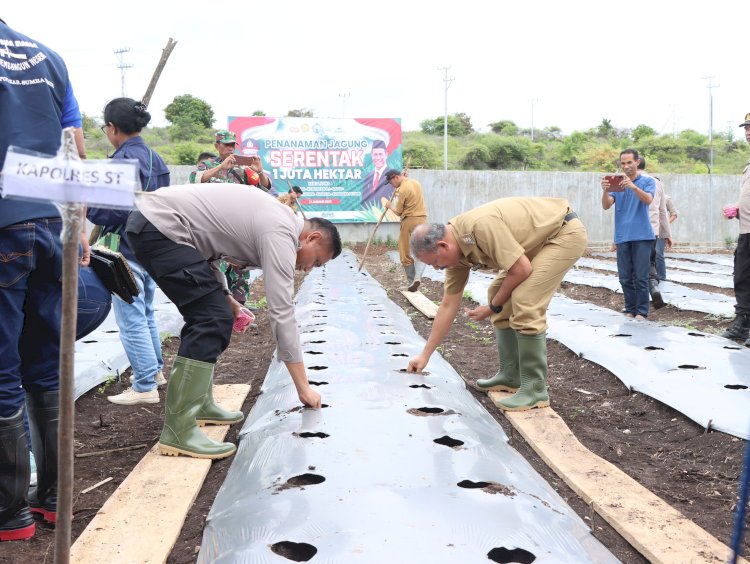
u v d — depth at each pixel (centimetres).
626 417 443
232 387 480
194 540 271
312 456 303
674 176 1861
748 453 192
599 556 246
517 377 460
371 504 254
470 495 265
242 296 684
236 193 329
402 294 995
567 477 330
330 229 345
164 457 336
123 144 408
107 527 267
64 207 162
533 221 409
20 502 263
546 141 4666
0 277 246
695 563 250
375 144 1712
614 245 752
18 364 258
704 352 540
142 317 446
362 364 472
